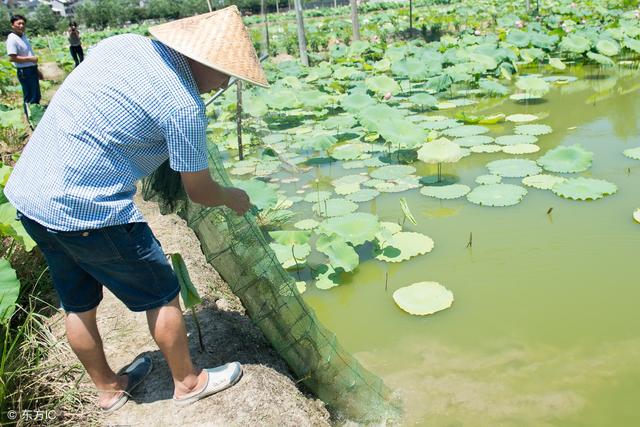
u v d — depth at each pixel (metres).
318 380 2.65
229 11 2.03
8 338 2.64
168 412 2.28
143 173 2.02
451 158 5.18
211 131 7.76
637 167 5.24
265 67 11.43
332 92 9.66
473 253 4.07
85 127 1.82
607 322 3.25
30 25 48.25
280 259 4.09
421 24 17.45
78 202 1.83
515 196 4.79
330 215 4.77
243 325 3.04
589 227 4.24
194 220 2.83
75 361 2.61
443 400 2.79
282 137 7.28
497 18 17.44
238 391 2.36
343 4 48.66
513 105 8.02
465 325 3.34
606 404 2.69
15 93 12.06
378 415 2.67
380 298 3.68
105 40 1.91
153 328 2.10
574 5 16.53
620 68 10.02
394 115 6.10
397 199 5.05
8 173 3.64
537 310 3.41
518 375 2.91
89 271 2.03
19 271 3.25
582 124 6.78
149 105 1.83
